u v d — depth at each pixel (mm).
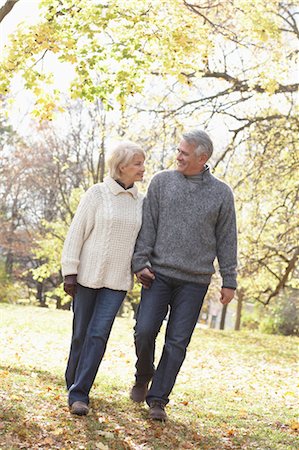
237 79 13844
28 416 5016
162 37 9648
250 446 5207
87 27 9109
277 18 13492
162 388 5426
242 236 17094
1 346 10656
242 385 9000
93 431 4891
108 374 8367
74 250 5430
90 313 5539
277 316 29500
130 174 5496
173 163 14359
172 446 4871
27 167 35250
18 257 39656
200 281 5504
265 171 14328
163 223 5465
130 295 32344
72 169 33500
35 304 38938
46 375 7309
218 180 5586
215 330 20609
